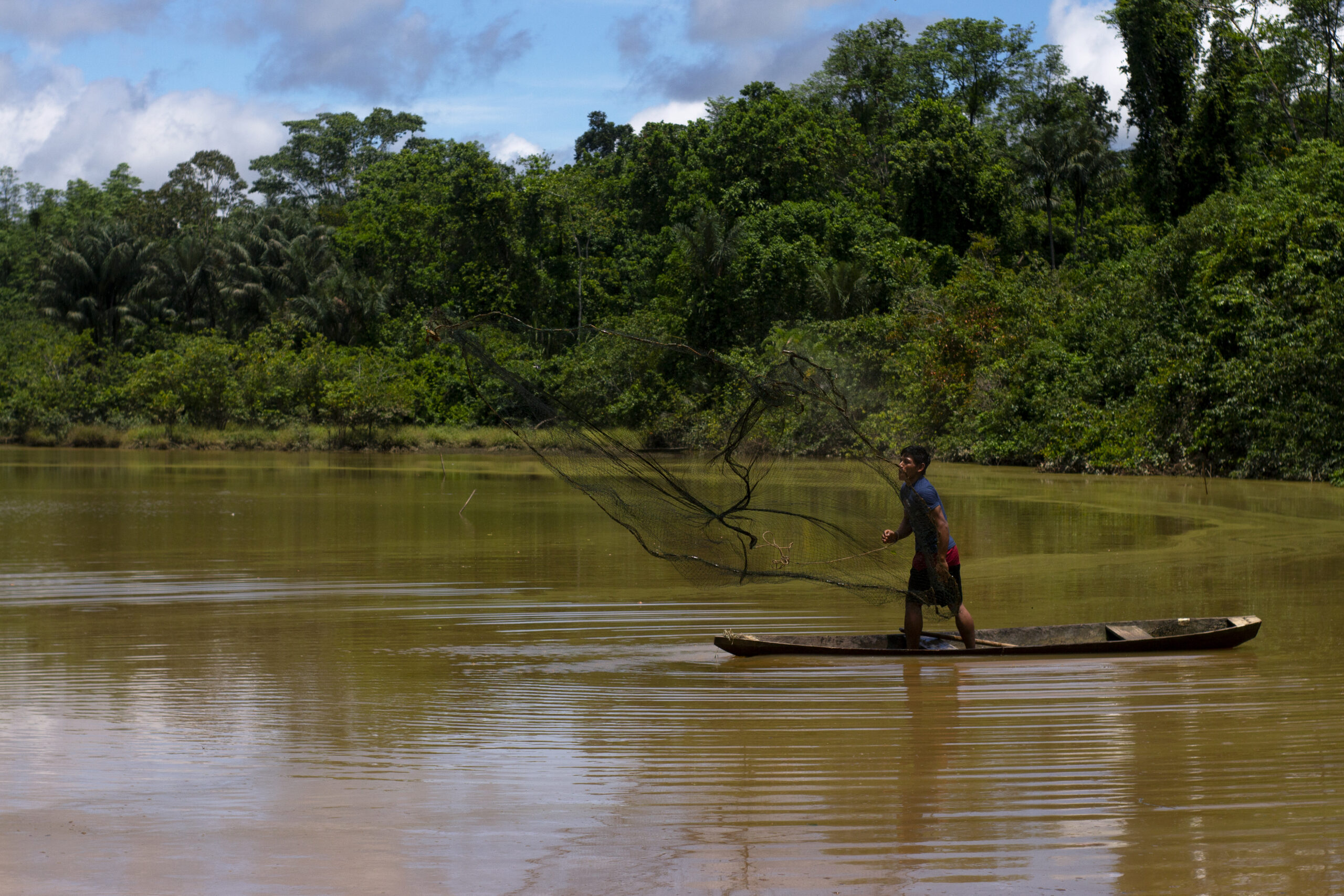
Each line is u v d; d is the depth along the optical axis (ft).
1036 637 26.55
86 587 36.99
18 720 19.80
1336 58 134.72
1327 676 22.74
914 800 14.87
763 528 36.01
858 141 193.98
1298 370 84.43
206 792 15.49
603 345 115.55
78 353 171.73
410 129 273.13
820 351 121.19
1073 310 116.37
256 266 197.47
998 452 110.52
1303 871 12.23
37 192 296.51
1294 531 53.21
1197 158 143.95
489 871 12.48
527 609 32.68
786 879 12.21
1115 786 15.42
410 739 18.42
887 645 26.13
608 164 221.25
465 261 191.21
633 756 17.21
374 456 142.51
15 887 12.03
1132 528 55.06
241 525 57.82
